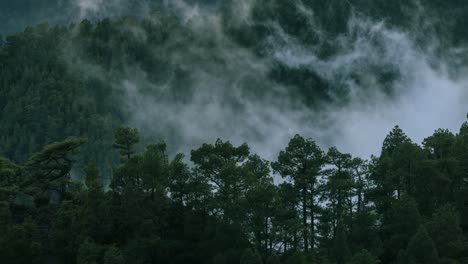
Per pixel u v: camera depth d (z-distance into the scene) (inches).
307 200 2539.4
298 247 2422.5
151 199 2469.2
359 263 1982.0
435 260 2078.0
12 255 2294.5
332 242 2432.3
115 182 2518.5
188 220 2423.7
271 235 2306.8
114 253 2160.4
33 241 2374.5
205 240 2333.9
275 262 2176.4
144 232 2306.8
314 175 2474.2
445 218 2235.5
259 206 2311.8
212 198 2443.4
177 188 2532.0
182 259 2319.1
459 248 2193.7
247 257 2111.2
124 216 2409.0
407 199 2321.6
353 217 2511.1
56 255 2393.0
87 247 2230.6
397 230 2322.8
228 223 2340.1
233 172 2359.7
